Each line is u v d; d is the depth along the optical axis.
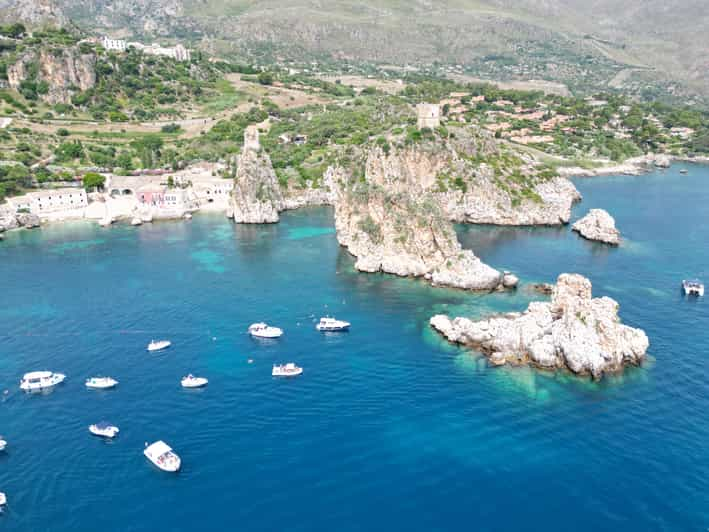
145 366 126.31
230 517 85.56
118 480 92.69
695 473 93.62
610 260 195.12
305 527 83.75
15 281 175.50
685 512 86.12
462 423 105.94
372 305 157.50
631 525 83.94
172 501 88.44
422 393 115.25
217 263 192.12
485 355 130.00
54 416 109.06
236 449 99.56
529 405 111.44
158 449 97.81
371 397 114.00
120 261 194.75
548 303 138.00
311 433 103.44
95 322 147.25
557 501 88.25
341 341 136.75
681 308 155.62
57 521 84.94
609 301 132.88
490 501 88.38
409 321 147.38
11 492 90.19
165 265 190.50
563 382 119.31
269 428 104.94
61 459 97.50
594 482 91.94
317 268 186.88
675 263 192.50
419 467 95.25
